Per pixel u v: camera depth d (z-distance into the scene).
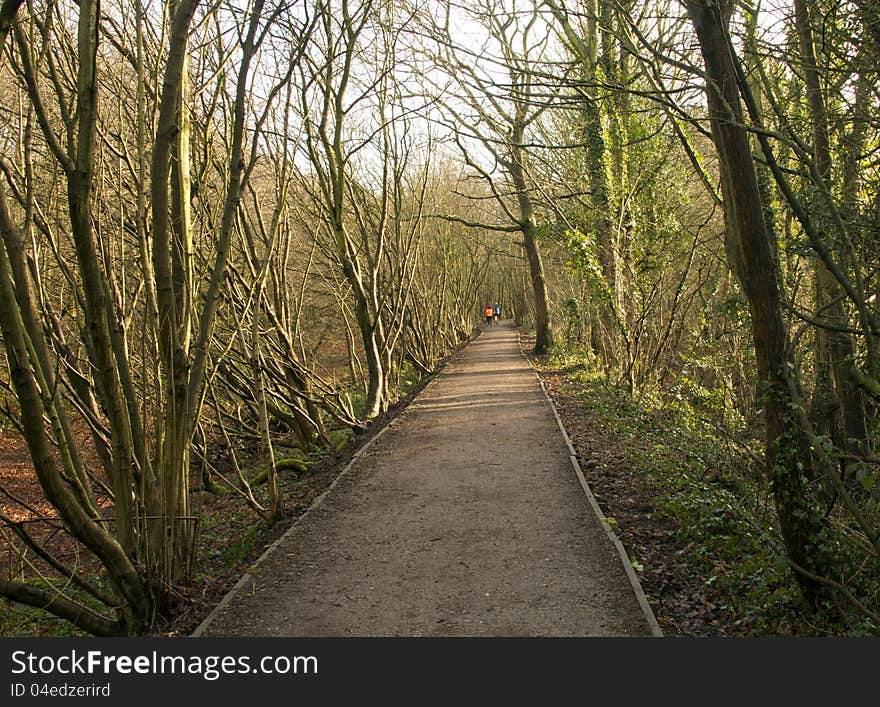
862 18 5.64
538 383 19.12
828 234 6.20
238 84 6.88
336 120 13.73
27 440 4.77
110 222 6.59
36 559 8.55
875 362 5.78
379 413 15.70
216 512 10.23
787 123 6.11
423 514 7.98
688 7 5.18
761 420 9.70
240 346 10.05
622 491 8.55
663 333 15.66
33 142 7.30
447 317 34.97
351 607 5.68
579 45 14.91
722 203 6.55
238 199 6.94
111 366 5.71
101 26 6.79
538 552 6.59
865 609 4.61
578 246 15.73
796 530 5.06
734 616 5.32
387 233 17.47
